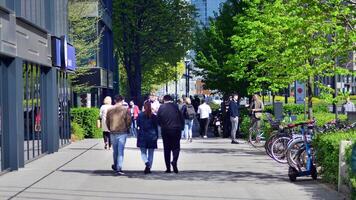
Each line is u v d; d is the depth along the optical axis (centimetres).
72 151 2617
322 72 2267
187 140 3195
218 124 3784
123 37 6500
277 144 2019
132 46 6494
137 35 6431
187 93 7900
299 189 1397
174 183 1533
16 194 1372
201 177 1655
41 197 1324
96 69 4447
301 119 2458
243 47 3045
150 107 1761
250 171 1792
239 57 3120
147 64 7206
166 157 1777
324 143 1455
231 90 3994
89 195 1345
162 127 1753
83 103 4647
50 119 2520
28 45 2142
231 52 3966
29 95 2222
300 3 1548
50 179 1645
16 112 1902
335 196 1281
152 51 6638
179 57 6650
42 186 1505
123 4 6291
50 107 2528
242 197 1295
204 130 3675
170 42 6512
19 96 1945
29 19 2183
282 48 2336
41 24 2442
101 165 2014
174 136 1753
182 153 2428
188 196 1315
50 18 2586
